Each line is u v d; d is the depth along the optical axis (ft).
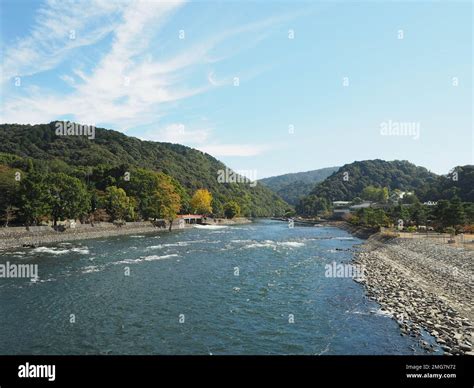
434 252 154.61
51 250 184.44
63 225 241.55
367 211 370.53
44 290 104.58
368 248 207.31
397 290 100.68
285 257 172.76
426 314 78.13
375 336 69.67
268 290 108.06
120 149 565.94
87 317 82.84
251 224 511.81
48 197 225.56
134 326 77.71
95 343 69.05
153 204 345.72
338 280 120.57
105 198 297.94
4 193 215.31
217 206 519.60
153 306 91.56
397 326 74.54
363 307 88.89
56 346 67.72
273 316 84.28
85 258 159.22
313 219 589.73
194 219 449.89
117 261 152.76
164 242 231.09
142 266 142.92
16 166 338.75
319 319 81.41
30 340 70.13
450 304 83.71
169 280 119.65
